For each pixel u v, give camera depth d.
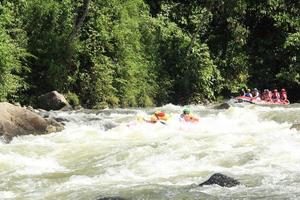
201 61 65.00
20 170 22.44
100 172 21.61
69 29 51.09
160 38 63.41
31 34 49.12
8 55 43.25
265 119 36.91
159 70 61.56
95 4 54.53
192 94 64.19
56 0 51.47
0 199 17.70
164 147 25.19
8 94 45.09
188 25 70.62
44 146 27.39
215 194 16.78
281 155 22.80
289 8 74.75
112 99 53.00
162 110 47.69
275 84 73.12
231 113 39.59
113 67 53.91
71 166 23.39
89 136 31.06
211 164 22.12
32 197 17.84
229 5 71.44
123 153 24.59
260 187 17.69
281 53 73.69
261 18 75.50
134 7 59.38
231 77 70.88
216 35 72.56
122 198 16.22
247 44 74.81
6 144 28.12
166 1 70.44
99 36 53.38
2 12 46.19
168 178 20.08
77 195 17.69
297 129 29.44
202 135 28.86
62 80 49.97
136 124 34.88
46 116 38.16
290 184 18.02
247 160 22.22
